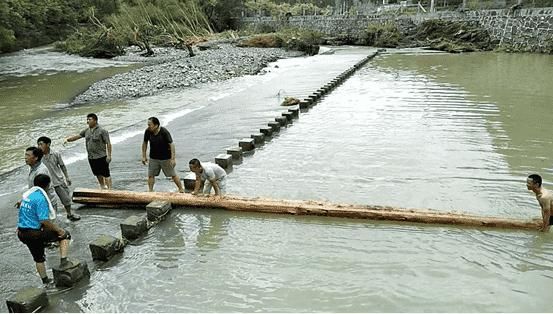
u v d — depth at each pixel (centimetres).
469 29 4475
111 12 6359
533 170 959
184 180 917
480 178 918
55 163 768
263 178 962
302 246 672
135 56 4516
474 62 3222
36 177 594
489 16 4319
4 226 792
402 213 733
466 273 586
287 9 7719
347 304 532
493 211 761
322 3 9562
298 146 1197
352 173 971
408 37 5097
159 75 2756
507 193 838
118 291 579
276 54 4138
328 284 573
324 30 6059
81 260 634
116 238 675
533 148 1113
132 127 1480
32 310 532
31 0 5712
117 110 1805
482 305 520
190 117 1623
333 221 750
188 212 809
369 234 700
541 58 3344
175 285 588
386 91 2031
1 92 2386
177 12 6278
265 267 620
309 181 933
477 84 2162
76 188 919
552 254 624
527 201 798
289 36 4841
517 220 700
